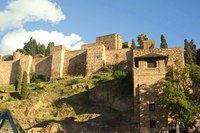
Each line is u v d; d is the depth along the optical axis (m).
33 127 60.56
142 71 53.56
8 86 97.12
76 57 94.00
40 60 100.75
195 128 47.50
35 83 91.62
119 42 95.25
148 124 49.75
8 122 26.66
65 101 69.88
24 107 69.69
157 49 56.41
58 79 90.06
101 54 87.50
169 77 50.56
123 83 63.88
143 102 51.19
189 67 49.84
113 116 57.28
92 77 81.44
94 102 66.88
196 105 46.97
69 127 54.91
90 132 53.47
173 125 49.41
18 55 106.38
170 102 45.69
